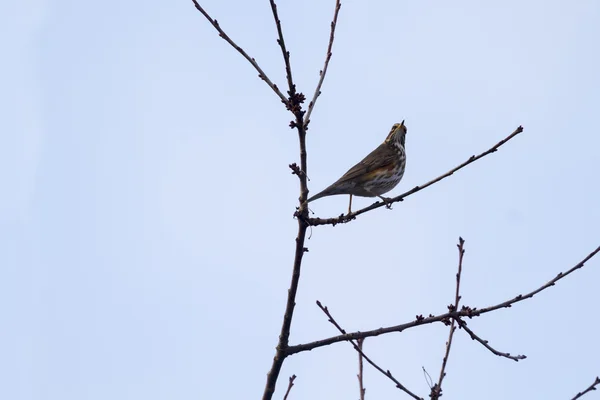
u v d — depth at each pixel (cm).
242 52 1222
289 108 1186
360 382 1102
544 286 1191
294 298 1198
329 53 1291
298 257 1196
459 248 1216
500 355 1173
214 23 1222
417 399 1090
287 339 1195
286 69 1173
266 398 1185
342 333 1206
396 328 1199
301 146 1203
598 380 1064
